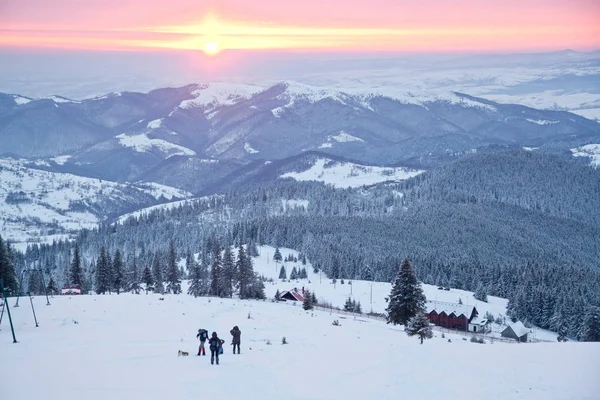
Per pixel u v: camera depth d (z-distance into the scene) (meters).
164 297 72.81
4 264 101.44
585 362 30.28
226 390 27.09
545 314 163.38
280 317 58.62
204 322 51.56
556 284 198.62
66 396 25.73
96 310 58.06
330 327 53.81
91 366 32.50
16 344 40.25
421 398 25.27
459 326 126.75
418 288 79.38
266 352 37.94
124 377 29.69
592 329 109.94
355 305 132.12
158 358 35.31
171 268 148.25
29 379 29.09
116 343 40.88
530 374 28.20
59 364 33.00
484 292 182.38
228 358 35.69
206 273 156.00
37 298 70.69
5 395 25.91
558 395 24.50
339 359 34.84
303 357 35.72
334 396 26.02
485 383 27.09
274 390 27.12
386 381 28.58
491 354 33.91
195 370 31.70
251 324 51.75
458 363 31.77
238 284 134.12
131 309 58.78
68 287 128.25
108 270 131.62
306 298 91.88
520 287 187.62
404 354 35.44
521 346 36.91
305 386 27.88
